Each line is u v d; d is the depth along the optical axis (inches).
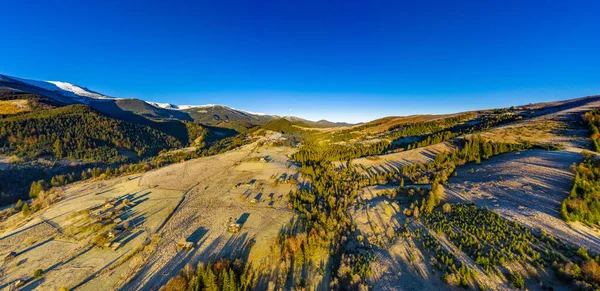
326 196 3238.2
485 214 1892.2
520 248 1433.3
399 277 1510.8
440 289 1347.2
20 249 2158.0
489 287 1267.2
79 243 2203.5
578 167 2117.4
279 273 1765.5
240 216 2694.4
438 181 2765.7
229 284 1534.2
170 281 1568.7
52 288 1668.3
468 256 1524.4
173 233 2338.8
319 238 2105.1
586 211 1565.0
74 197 3555.6
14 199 3762.3
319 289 1628.9
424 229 1961.1
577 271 1155.3
